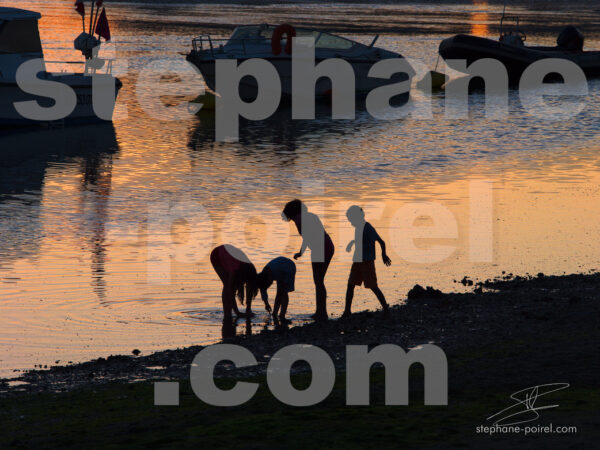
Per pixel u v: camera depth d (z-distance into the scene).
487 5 165.25
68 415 8.30
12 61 37.81
